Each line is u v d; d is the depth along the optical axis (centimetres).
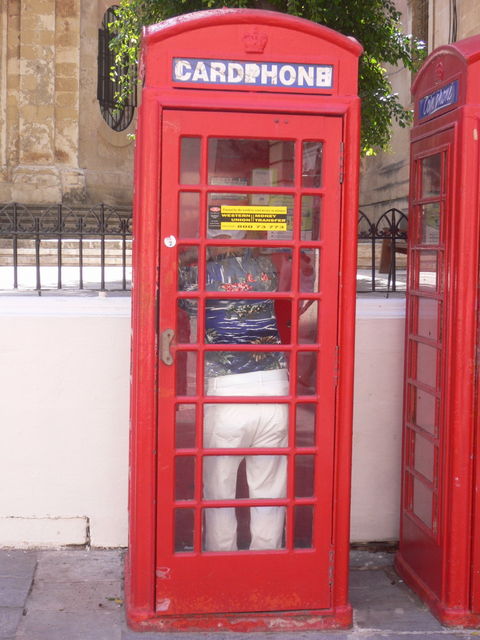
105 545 439
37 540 435
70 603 378
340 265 348
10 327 423
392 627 364
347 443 356
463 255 352
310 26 337
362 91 984
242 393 351
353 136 341
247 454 354
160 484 349
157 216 337
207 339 349
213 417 353
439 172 375
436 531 375
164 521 351
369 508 450
